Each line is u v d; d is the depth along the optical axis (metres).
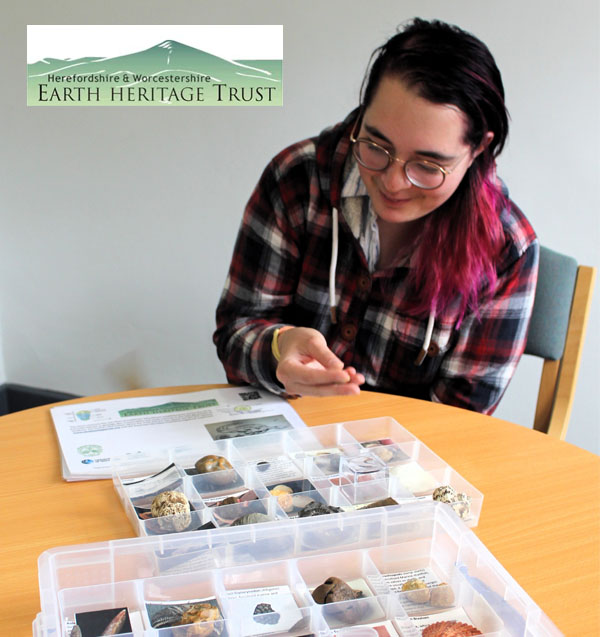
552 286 1.53
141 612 0.80
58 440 1.15
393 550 0.91
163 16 2.05
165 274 2.29
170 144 2.15
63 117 2.13
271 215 1.41
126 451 1.11
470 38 1.09
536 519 0.98
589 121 1.96
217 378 2.41
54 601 0.74
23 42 2.07
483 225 1.28
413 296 1.38
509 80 1.97
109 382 2.44
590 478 1.09
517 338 1.39
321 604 0.80
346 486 1.01
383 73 1.11
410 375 1.45
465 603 0.83
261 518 0.92
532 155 2.02
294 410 1.27
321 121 2.11
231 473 1.02
